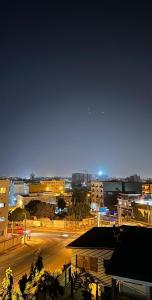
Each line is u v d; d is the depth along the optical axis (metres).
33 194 93.38
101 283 22.39
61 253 41.41
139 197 86.69
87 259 23.61
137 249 15.86
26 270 32.59
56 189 113.38
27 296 15.37
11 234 53.56
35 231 60.41
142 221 72.44
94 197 104.25
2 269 32.97
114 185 100.44
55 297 17.30
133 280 13.08
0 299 14.71
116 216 82.50
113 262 14.52
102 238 25.33
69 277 21.38
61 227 65.75
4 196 51.69
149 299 13.73
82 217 72.38
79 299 17.84
